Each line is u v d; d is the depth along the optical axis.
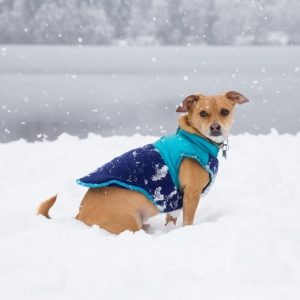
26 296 1.85
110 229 2.42
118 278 1.91
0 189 3.09
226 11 44.62
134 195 2.45
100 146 3.92
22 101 11.78
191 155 2.47
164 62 26.80
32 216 2.43
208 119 2.49
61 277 1.92
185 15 44.44
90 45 47.31
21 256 2.06
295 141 3.93
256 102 10.77
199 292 1.86
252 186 2.98
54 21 41.31
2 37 41.34
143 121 8.21
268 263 1.97
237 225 2.25
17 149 3.92
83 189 3.03
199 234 2.18
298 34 45.12
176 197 2.51
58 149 3.89
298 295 1.84
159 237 2.21
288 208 2.61
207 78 16.86
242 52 35.97
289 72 19.00
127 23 43.88
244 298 1.83
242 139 4.07
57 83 16.50
